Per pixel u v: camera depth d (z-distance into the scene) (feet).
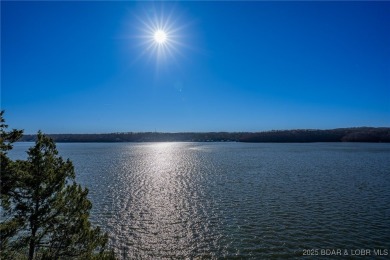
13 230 51.03
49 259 53.78
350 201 177.68
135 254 109.09
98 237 66.33
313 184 233.14
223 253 108.78
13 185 51.62
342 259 103.14
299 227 132.77
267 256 105.91
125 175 294.46
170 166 373.40
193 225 137.49
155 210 162.30
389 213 152.05
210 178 269.23
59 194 58.95
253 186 227.40
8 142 49.29
